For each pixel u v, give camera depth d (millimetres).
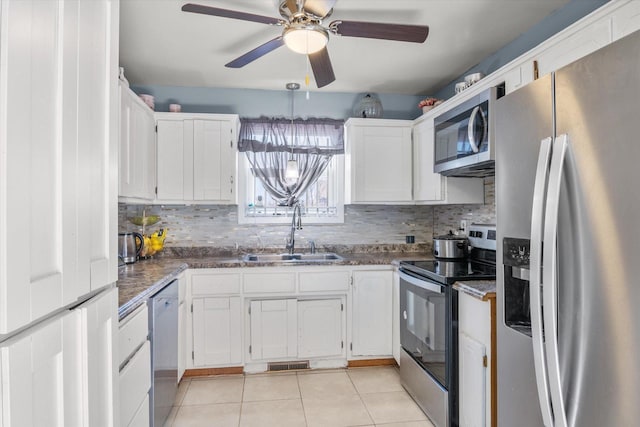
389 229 3490
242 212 3285
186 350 2658
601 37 1398
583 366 933
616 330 852
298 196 3275
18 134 512
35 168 556
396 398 2402
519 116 1216
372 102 3207
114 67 904
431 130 2857
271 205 3332
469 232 2807
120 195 2139
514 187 1246
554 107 1060
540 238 1048
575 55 1522
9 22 491
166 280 2039
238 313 2721
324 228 3408
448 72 2936
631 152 826
